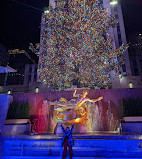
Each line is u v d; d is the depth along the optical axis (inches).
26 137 241.4
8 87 1232.8
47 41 783.7
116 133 269.0
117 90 381.7
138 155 191.6
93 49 674.8
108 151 209.2
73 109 304.8
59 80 690.8
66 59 684.7
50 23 836.0
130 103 335.6
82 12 713.0
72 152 196.4
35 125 358.9
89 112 364.8
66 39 706.2
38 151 218.8
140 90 373.4
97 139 223.5
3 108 341.1
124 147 211.9
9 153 212.1
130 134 243.0
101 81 661.9
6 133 313.3
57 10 743.1
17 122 327.6
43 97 390.6
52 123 362.9
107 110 364.2
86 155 197.9
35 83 1133.1
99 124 352.2
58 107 316.5
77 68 686.5
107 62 671.1
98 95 382.3
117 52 691.4
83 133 278.2
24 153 211.9
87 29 672.4
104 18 721.0
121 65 1236.5
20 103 366.3
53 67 713.6
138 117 307.9
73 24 695.1
